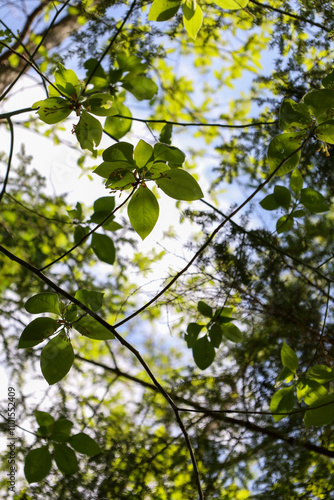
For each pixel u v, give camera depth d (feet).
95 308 3.11
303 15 4.47
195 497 4.93
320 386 3.41
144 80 4.31
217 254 4.89
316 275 5.15
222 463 5.07
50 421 3.24
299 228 5.08
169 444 5.16
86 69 4.14
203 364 3.85
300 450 4.98
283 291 5.07
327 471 5.01
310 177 4.87
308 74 4.69
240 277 4.87
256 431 4.99
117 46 4.90
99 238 4.19
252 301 5.00
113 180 2.90
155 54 5.05
